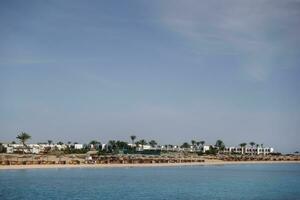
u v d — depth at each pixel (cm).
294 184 9844
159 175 12319
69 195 6888
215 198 6869
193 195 7238
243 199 6781
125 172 13412
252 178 11750
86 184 8869
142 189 8106
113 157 19938
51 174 11531
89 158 17538
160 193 7456
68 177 10656
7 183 8675
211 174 13362
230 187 8900
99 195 6969
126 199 6550
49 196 6700
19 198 6397
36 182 9031
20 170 12669
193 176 12244
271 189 8544
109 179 10350
